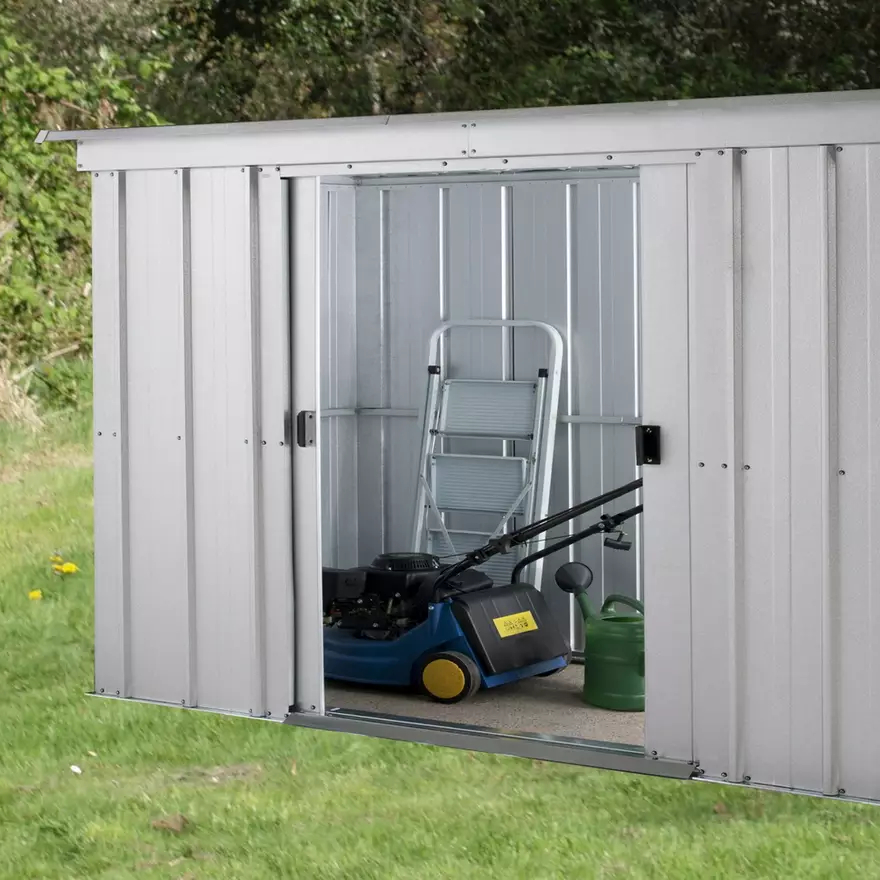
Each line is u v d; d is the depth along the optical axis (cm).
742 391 626
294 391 723
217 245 731
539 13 1522
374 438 916
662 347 639
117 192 754
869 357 604
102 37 1527
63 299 1343
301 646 731
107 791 690
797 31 1476
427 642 791
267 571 730
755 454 625
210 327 735
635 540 848
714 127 622
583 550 861
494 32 1532
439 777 693
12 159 1296
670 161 631
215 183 729
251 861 608
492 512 873
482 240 879
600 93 1512
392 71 1546
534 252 866
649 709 655
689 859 590
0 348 1322
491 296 879
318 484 720
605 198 845
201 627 748
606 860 595
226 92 1559
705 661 640
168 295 745
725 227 623
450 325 881
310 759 721
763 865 583
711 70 1494
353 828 637
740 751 635
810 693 621
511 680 796
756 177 618
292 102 1557
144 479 759
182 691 754
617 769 660
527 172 859
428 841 620
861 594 611
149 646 764
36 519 1252
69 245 1349
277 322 720
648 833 617
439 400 891
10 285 1294
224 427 735
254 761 720
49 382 1342
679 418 638
